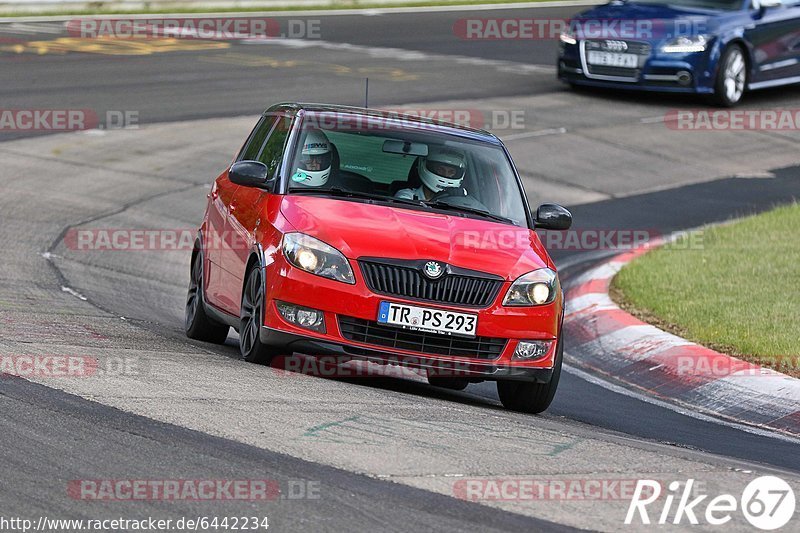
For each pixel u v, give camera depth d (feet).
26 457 63.62
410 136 102.68
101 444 66.59
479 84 275.39
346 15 381.40
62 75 260.01
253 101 245.04
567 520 60.03
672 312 128.47
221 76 267.80
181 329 116.37
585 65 263.08
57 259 144.56
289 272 88.84
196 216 176.45
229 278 100.58
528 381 92.12
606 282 146.30
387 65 292.81
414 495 61.87
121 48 297.53
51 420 70.23
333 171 98.17
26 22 334.44
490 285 90.53
